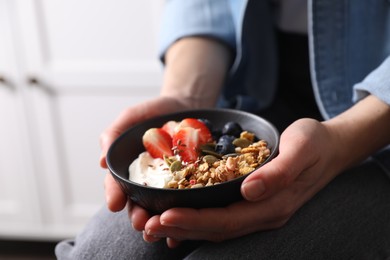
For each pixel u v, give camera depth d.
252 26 0.64
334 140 0.46
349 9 0.57
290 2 0.63
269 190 0.41
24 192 1.19
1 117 1.12
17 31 1.05
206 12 0.65
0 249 1.22
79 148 1.14
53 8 1.04
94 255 0.47
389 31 0.57
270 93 0.66
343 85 0.58
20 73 1.08
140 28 1.04
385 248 0.46
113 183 0.47
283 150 0.43
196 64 0.62
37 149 1.15
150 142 0.49
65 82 1.08
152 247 0.46
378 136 0.48
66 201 1.19
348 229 0.45
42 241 1.22
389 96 0.47
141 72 1.07
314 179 0.45
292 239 0.44
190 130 0.48
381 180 0.49
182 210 0.41
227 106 0.70
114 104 1.10
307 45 0.64
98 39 1.05
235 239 0.44
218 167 0.44
